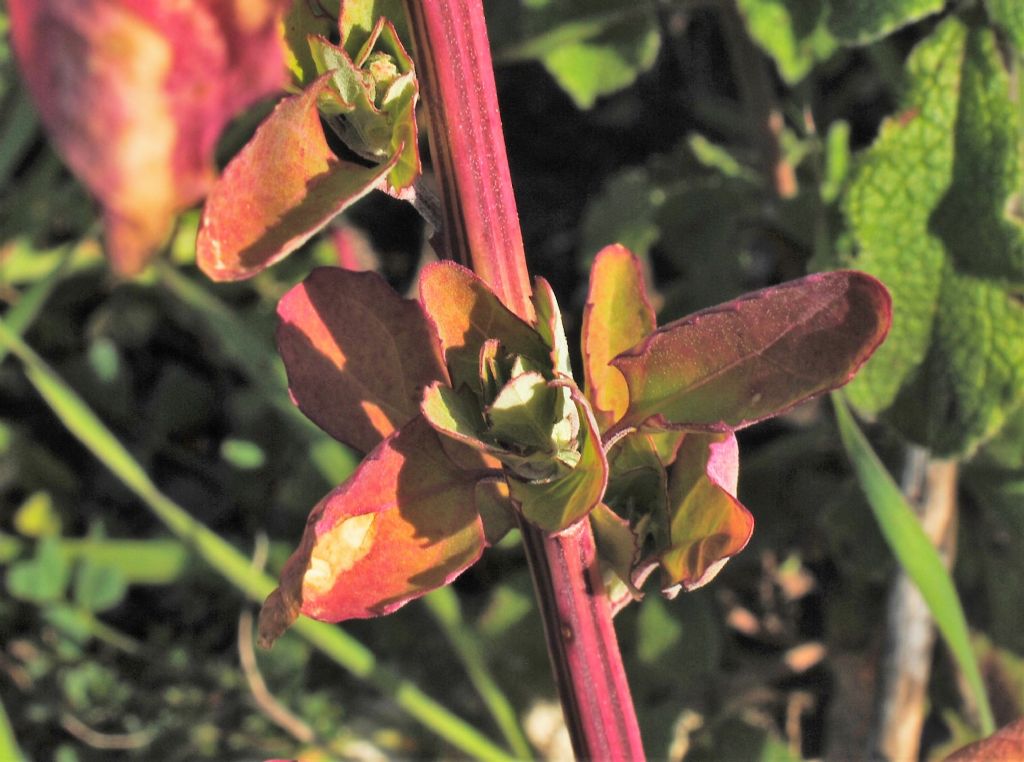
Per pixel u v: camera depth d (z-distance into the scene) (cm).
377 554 33
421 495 33
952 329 45
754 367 32
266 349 61
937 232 45
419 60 32
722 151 69
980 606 59
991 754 34
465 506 33
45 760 65
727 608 68
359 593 33
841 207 45
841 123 50
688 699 61
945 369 45
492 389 33
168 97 26
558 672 34
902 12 43
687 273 67
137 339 77
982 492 55
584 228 69
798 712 67
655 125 87
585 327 33
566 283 83
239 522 73
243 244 31
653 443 34
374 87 32
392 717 65
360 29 33
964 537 60
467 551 33
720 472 34
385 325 35
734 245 65
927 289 45
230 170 31
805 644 67
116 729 64
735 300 32
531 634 63
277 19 26
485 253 33
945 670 60
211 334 73
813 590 69
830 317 32
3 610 66
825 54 50
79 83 26
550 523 32
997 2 44
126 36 26
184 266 68
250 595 59
